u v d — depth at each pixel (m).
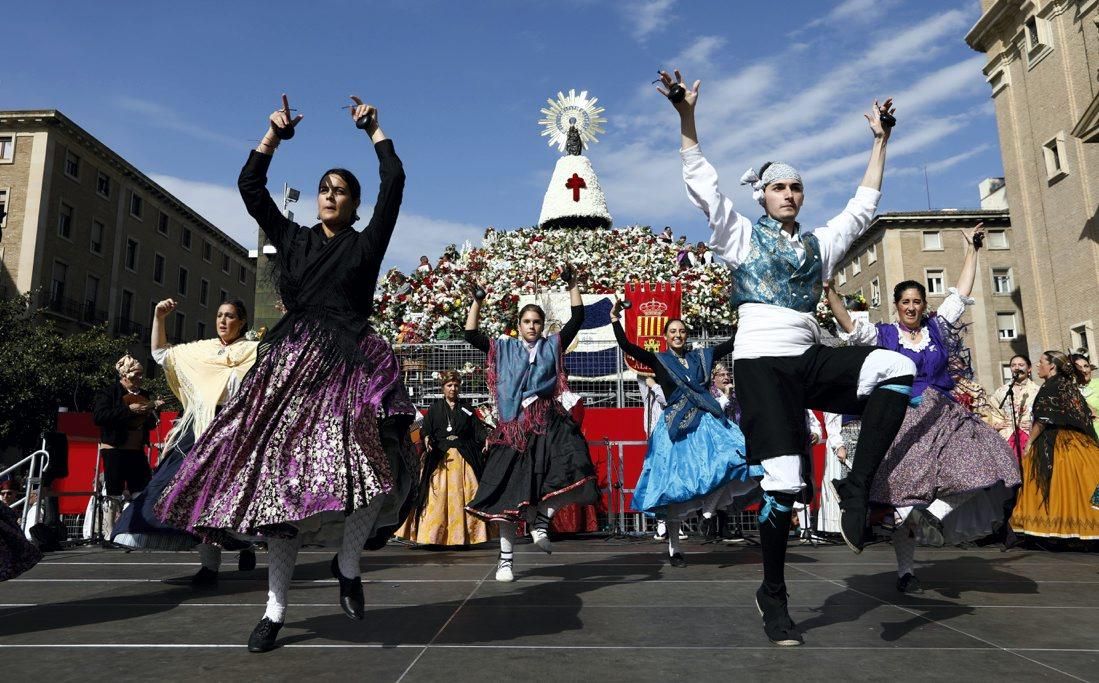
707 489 4.55
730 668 2.22
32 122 30.14
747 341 2.72
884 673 2.16
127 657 2.39
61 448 7.07
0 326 23.91
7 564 3.13
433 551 6.23
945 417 3.53
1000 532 6.47
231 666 2.27
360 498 2.30
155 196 37.75
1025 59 22.44
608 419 8.10
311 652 2.44
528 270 10.45
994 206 38.62
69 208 31.53
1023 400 7.14
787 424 2.55
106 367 24.48
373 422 2.46
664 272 10.76
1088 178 20.19
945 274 37.62
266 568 4.87
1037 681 2.07
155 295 37.56
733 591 3.73
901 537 3.66
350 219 2.88
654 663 2.28
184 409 4.57
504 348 4.59
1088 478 5.44
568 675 2.14
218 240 44.09
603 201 15.20
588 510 7.50
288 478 2.31
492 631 2.76
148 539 4.07
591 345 9.02
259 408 2.45
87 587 4.02
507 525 4.23
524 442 4.29
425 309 9.84
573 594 3.65
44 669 2.25
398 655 2.39
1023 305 22.56
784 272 2.76
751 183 3.02
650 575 4.39
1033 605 3.28
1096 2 19.77
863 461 2.41
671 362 4.97
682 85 2.87
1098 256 19.88
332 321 2.59
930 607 3.23
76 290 31.69
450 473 6.36
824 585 3.87
